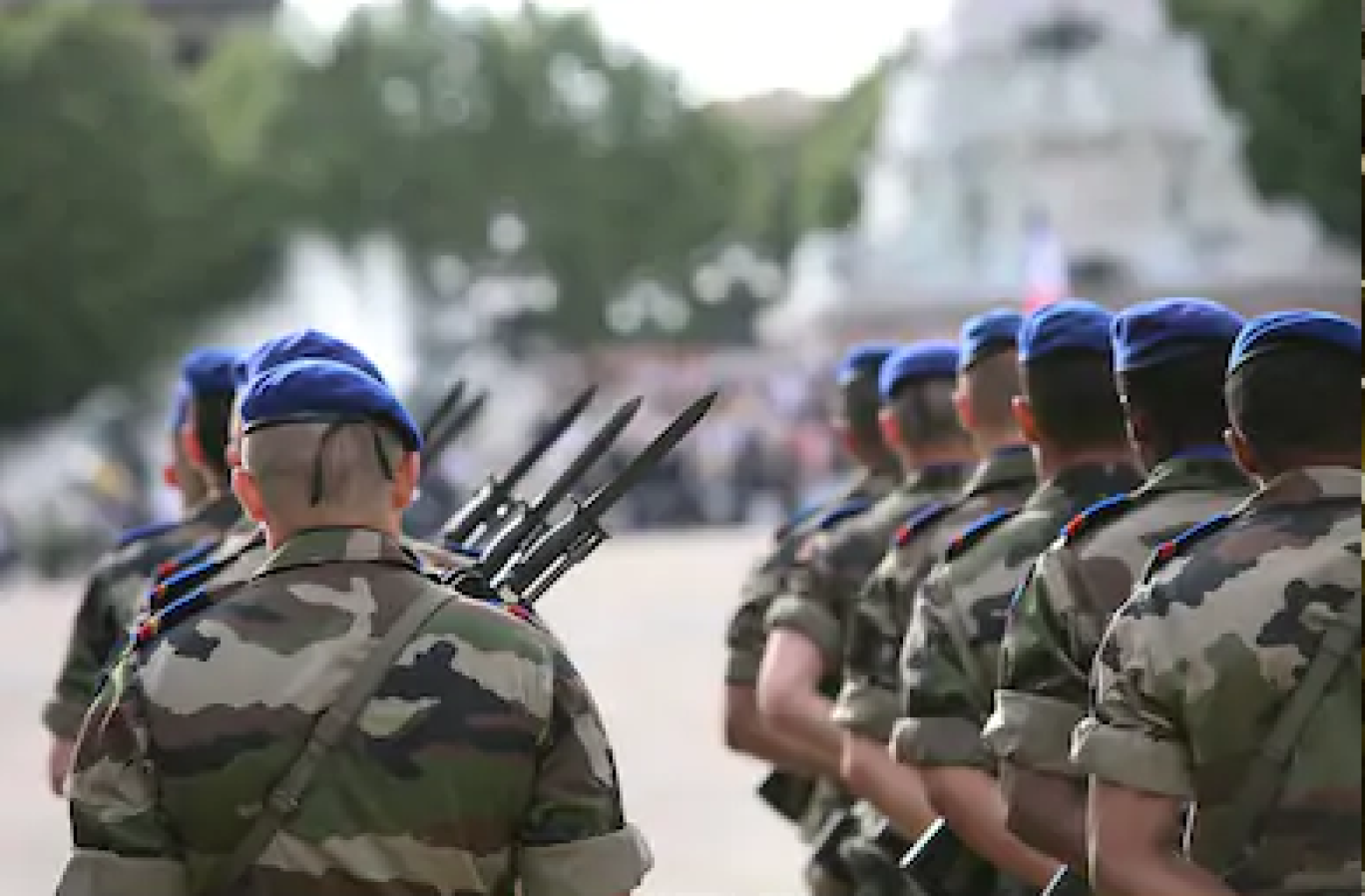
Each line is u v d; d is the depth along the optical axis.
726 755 29.42
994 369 10.45
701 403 9.09
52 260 145.12
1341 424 7.27
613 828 7.28
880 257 127.12
